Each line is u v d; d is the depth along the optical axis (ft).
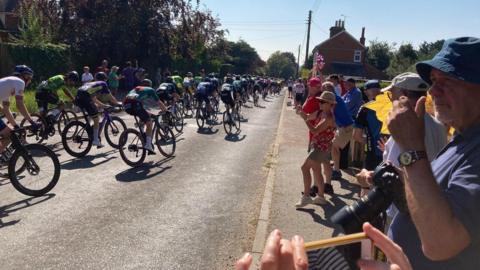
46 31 77.10
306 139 42.42
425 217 4.91
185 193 23.04
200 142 38.78
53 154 21.98
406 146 5.16
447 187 5.47
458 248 4.89
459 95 5.55
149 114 29.04
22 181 21.59
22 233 16.79
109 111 32.55
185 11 99.35
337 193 23.13
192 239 17.04
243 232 17.93
